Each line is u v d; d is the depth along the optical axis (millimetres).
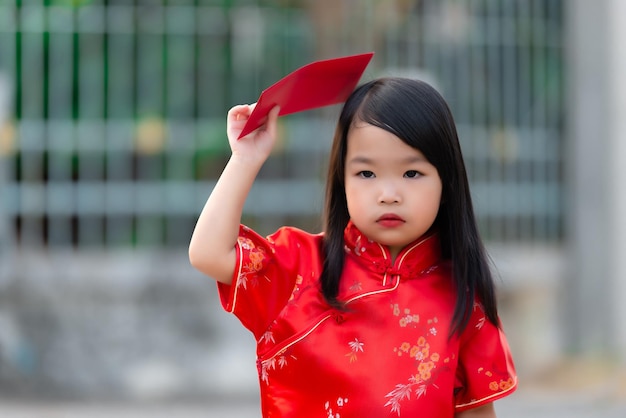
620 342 10328
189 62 9648
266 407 3941
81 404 9141
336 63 3830
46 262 9469
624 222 10391
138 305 9508
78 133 9492
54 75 9461
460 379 4078
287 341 3869
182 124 9648
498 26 10086
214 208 3852
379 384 3812
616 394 9438
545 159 10312
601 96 10352
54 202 9484
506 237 10156
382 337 3875
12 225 9461
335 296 3912
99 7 9484
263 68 9750
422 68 9875
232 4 9680
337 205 4035
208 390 9453
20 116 9445
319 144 9805
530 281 10188
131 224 9594
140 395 9367
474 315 4055
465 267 3973
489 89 10070
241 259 3838
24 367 9352
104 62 9516
